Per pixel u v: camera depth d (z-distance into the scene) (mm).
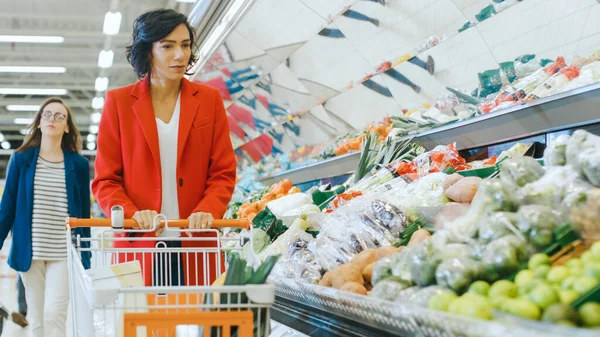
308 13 5418
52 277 3904
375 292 1528
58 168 4004
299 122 7703
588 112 2762
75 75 13609
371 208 2211
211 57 6910
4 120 19453
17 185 3949
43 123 3959
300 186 7215
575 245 1417
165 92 2547
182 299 1973
